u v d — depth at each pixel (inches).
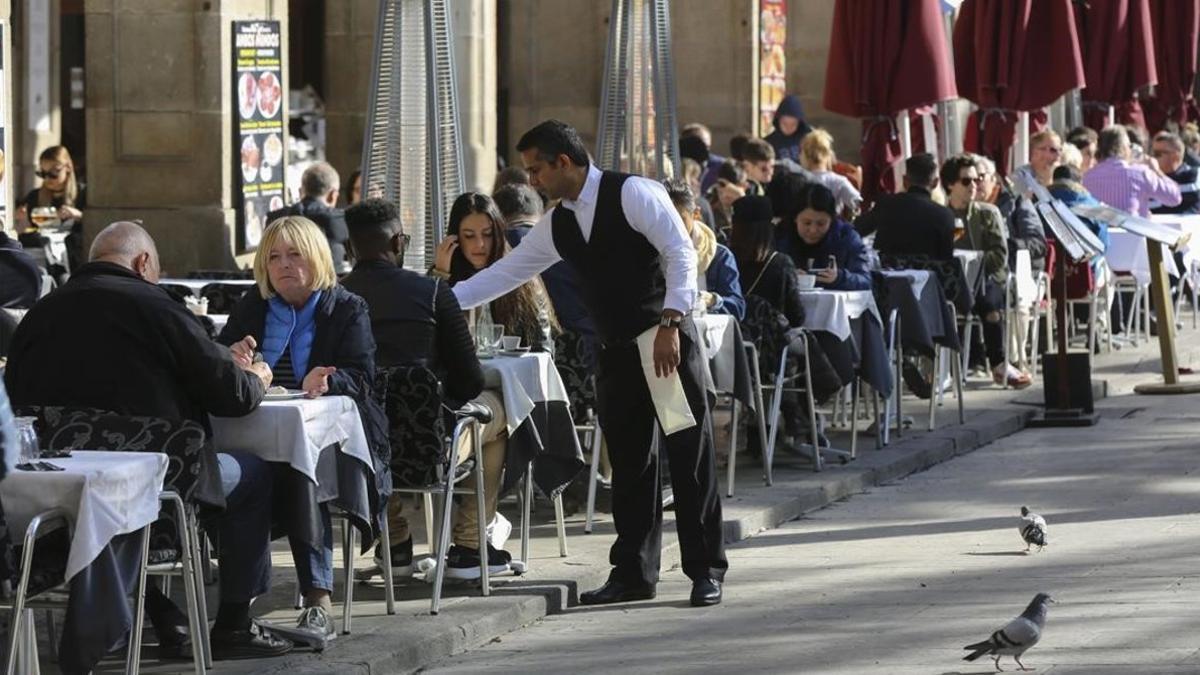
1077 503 849.5
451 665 590.6
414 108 836.0
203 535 581.9
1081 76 1320.1
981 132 1358.3
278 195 1082.1
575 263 648.4
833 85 1213.7
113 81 1034.1
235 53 1034.7
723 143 1594.5
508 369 677.9
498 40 1509.6
